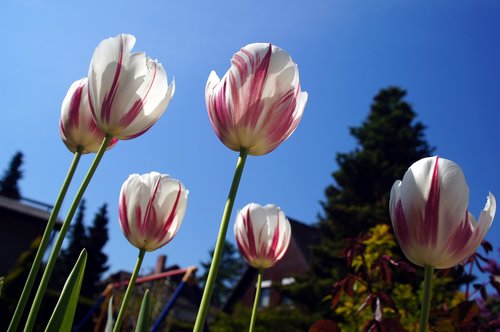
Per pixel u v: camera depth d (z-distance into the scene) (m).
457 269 0.84
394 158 5.33
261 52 0.36
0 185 15.09
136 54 0.39
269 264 0.56
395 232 0.34
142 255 0.45
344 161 5.14
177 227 0.46
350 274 0.72
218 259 0.33
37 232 4.41
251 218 0.57
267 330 4.46
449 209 0.33
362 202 4.97
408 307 1.12
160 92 0.39
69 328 0.35
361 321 1.18
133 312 1.68
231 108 0.35
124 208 0.45
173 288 1.85
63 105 0.42
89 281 9.70
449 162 0.33
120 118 0.38
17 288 3.35
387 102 6.26
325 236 4.86
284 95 0.36
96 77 0.38
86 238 11.13
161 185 0.46
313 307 4.42
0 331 3.10
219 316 5.30
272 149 0.36
